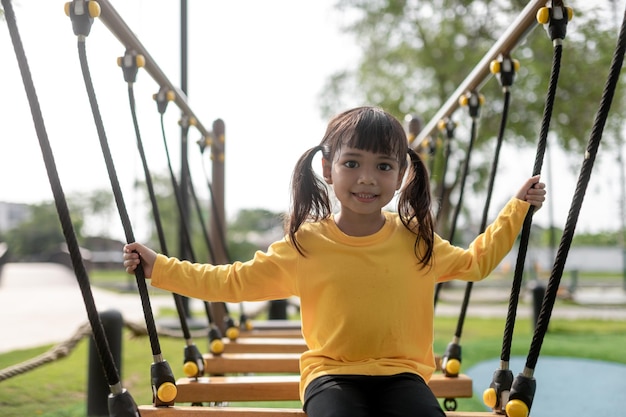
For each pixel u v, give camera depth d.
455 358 2.11
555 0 1.47
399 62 13.41
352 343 1.49
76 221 41.78
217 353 2.47
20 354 5.12
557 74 1.48
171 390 1.55
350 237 1.56
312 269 1.54
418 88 13.15
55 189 1.29
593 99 11.17
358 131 1.49
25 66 1.25
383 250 1.55
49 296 14.40
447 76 12.63
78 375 4.07
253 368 2.38
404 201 1.62
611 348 5.15
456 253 1.62
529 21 1.72
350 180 1.49
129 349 5.18
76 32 1.45
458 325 2.15
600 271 34.59
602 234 34.72
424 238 1.58
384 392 1.39
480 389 3.63
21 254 39.66
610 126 11.45
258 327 4.60
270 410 1.50
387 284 1.52
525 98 11.85
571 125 11.48
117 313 3.05
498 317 8.82
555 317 8.83
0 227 44.12
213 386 1.83
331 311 1.51
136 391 3.58
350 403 1.32
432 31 12.73
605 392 3.52
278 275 1.57
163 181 28.31
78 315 9.22
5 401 3.31
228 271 1.55
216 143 3.83
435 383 2.04
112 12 1.59
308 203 1.62
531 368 1.41
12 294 15.30
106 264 36.53
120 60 1.87
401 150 1.53
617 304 10.94
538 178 1.54
